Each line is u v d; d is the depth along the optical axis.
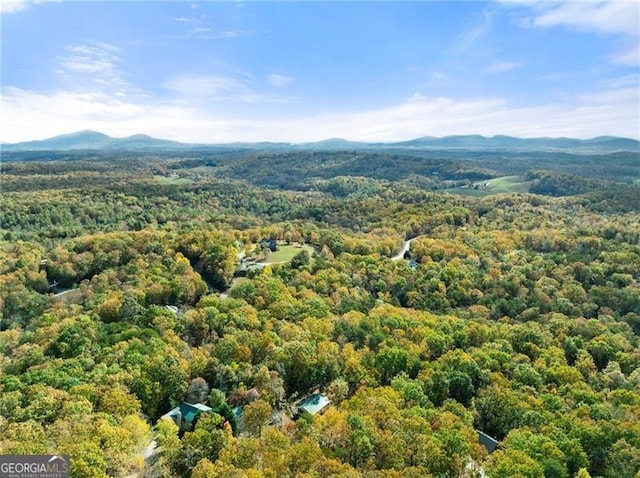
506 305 127.31
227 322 91.88
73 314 105.56
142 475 53.56
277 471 47.53
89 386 62.41
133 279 127.00
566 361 92.06
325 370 77.12
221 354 78.00
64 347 83.25
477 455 55.12
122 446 51.62
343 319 96.81
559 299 127.69
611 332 108.50
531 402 69.81
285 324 92.19
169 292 114.56
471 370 78.56
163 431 58.28
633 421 63.56
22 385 64.81
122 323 94.19
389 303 125.00
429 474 49.12
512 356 89.06
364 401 64.56
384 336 91.06
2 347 91.88
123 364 71.75
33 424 52.91
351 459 52.66
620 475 53.72
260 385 71.19
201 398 69.81
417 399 67.69
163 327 89.88
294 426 59.53
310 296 114.25
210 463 49.72
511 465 50.78
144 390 65.44
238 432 63.44
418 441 53.84
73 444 48.75
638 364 93.19
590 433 59.19
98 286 125.75
